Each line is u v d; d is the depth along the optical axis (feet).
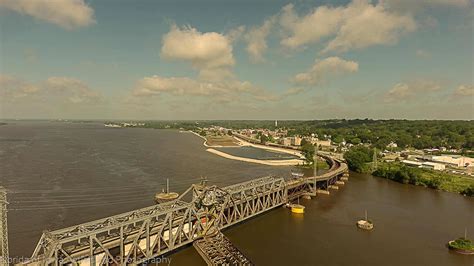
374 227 343.05
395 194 499.51
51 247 181.06
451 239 313.94
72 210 366.43
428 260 267.59
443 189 529.86
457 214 394.52
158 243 240.12
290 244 293.02
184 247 276.82
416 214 392.88
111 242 221.05
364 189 535.19
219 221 302.04
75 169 605.31
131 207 382.83
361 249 286.05
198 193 287.28
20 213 352.69
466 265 259.39
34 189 451.53
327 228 337.72
